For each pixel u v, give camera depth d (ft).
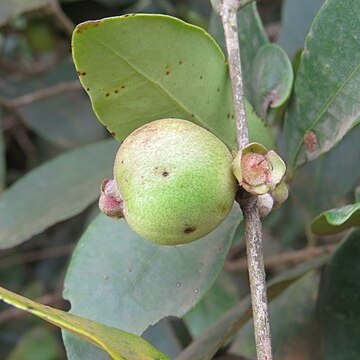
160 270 0.51
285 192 0.46
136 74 0.46
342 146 0.72
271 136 0.54
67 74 1.01
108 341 0.37
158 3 0.98
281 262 0.81
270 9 1.03
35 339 1.00
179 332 0.90
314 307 0.66
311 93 0.53
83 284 0.51
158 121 0.42
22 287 1.09
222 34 0.64
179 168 0.39
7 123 1.05
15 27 1.02
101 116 0.47
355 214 0.46
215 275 0.50
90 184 0.74
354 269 0.57
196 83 0.48
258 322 0.40
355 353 0.57
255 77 0.58
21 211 0.75
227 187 0.40
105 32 0.43
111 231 0.53
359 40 0.49
